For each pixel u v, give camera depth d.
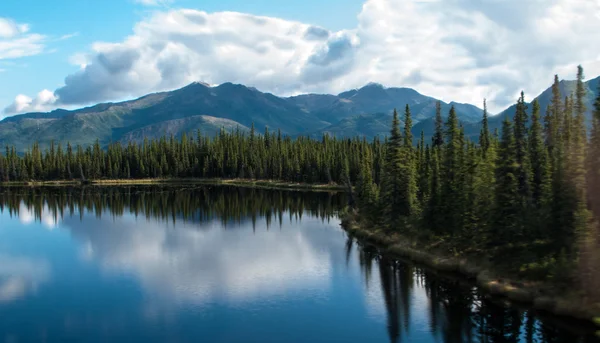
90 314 41.69
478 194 54.34
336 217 98.25
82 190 173.88
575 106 58.19
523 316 37.56
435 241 59.31
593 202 42.56
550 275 40.59
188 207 118.06
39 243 74.12
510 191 48.47
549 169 55.41
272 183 181.88
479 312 39.00
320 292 46.59
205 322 39.38
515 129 54.78
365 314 40.34
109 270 56.59
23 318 41.00
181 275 53.84
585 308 35.56
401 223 67.31
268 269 55.72
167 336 36.69
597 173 43.09
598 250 37.53
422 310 40.50
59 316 41.41
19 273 55.81
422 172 80.44
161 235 79.75
